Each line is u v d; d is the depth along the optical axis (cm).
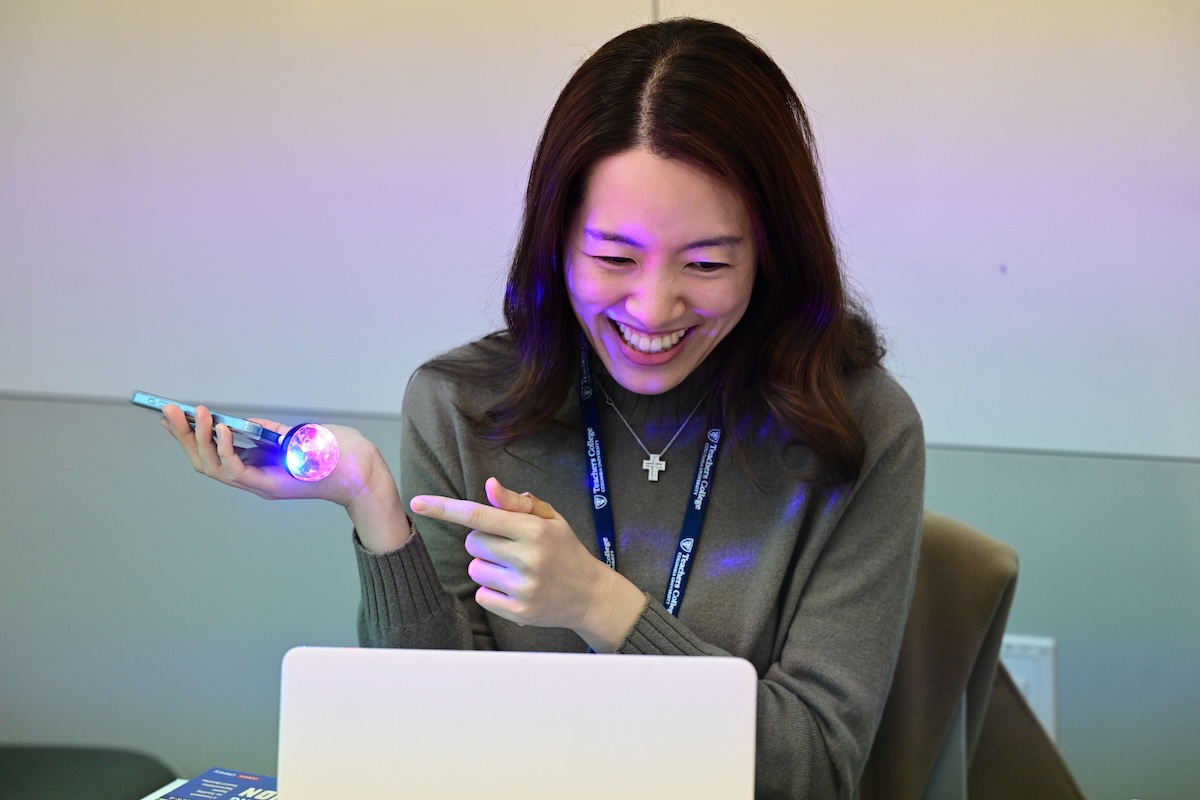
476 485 133
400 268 224
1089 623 192
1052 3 211
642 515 131
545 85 221
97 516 203
